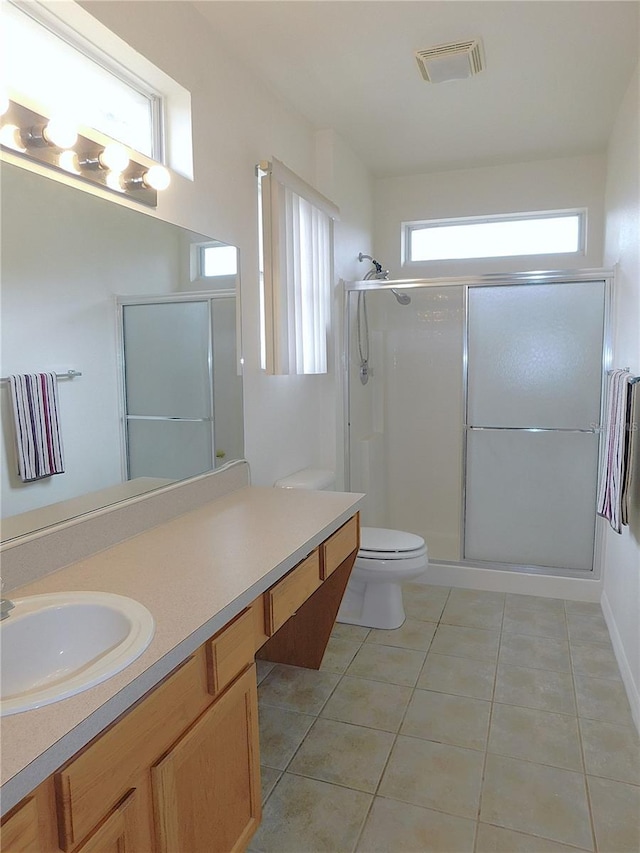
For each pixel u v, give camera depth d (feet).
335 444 11.52
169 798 3.85
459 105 9.84
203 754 4.29
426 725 7.25
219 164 7.80
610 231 11.15
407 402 13.44
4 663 4.01
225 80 7.90
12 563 4.74
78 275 5.54
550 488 11.30
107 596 4.53
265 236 8.60
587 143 11.59
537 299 11.05
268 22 7.41
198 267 7.40
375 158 12.39
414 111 10.07
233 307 8.26
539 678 8.29
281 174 8.59
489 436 11.54
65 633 4.35
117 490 6.09
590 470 11.08
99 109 6.33
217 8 7.13
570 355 10.98
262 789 6.20
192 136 7.18
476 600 11.11
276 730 7.20
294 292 9.30
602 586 10.93
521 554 11.57
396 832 5.62
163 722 3.85
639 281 7.89
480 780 6.29
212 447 7.86
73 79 5.99
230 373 8.26
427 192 13.39
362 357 12.79
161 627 4.07
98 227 5.79
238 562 5.36
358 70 8.64
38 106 5.11
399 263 13.70
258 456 9.10
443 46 7.87
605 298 10.64
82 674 3.43
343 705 7.70
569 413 11.09
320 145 10.93
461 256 13.52
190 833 4.16
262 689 8.11
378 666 8.68
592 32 7.65
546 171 12.55
